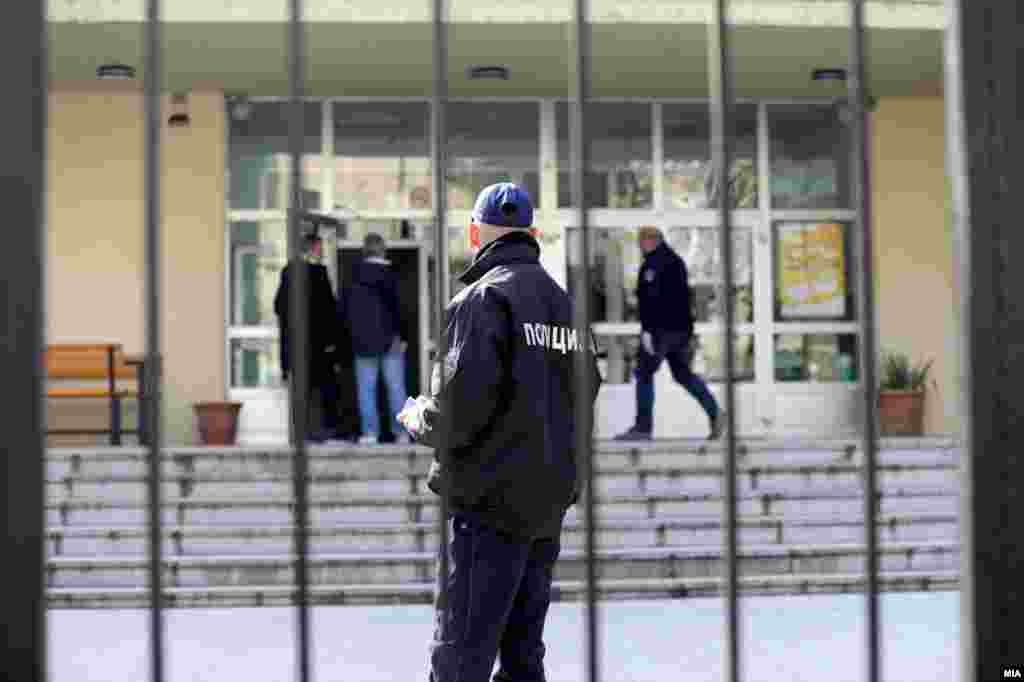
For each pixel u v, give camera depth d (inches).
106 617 411.5
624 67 664.4
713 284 733.3
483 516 174.4
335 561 444.8
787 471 529.0
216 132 714.2
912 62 654.5
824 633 365.1
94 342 709.9
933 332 735.1
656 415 722.8
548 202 725.3
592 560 109.7
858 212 107.7
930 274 733.9
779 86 703.7
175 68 665.6
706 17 589.9
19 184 93.6
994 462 98.7
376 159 724.7
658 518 499.2
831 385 735.7
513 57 647.1
